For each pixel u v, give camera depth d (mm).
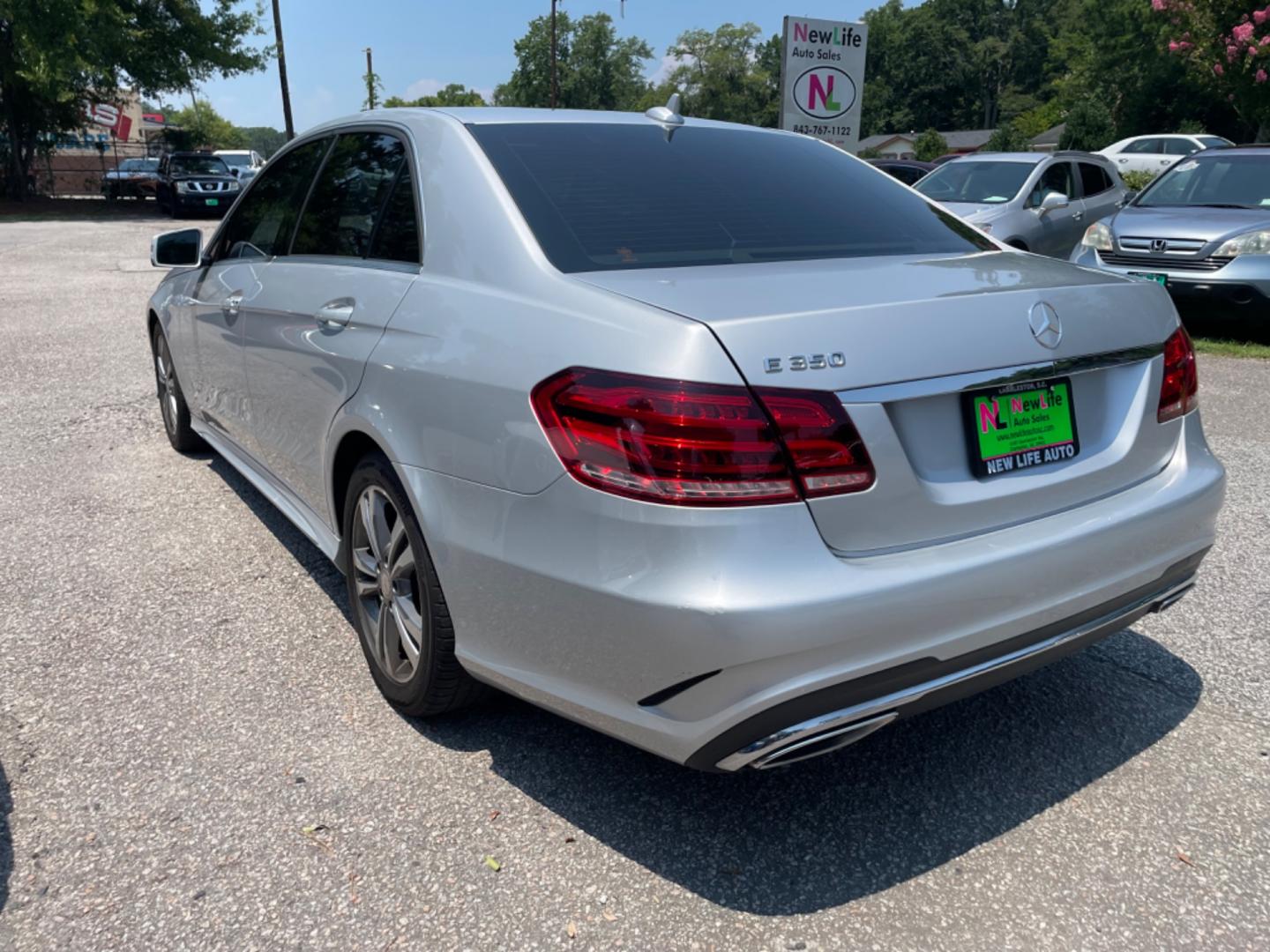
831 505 1998
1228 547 4207
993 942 2086
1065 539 2279
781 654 1925
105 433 5711
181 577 3781
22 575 3779
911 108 112875
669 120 3236
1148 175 25062
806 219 2828
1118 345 2479
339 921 2100
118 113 33938
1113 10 41656
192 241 4414
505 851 2326
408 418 2518
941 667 2131
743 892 2215
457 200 2670
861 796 2572
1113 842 2398
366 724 2826
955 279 2408
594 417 2027
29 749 2666
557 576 2115
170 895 2158
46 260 14859
